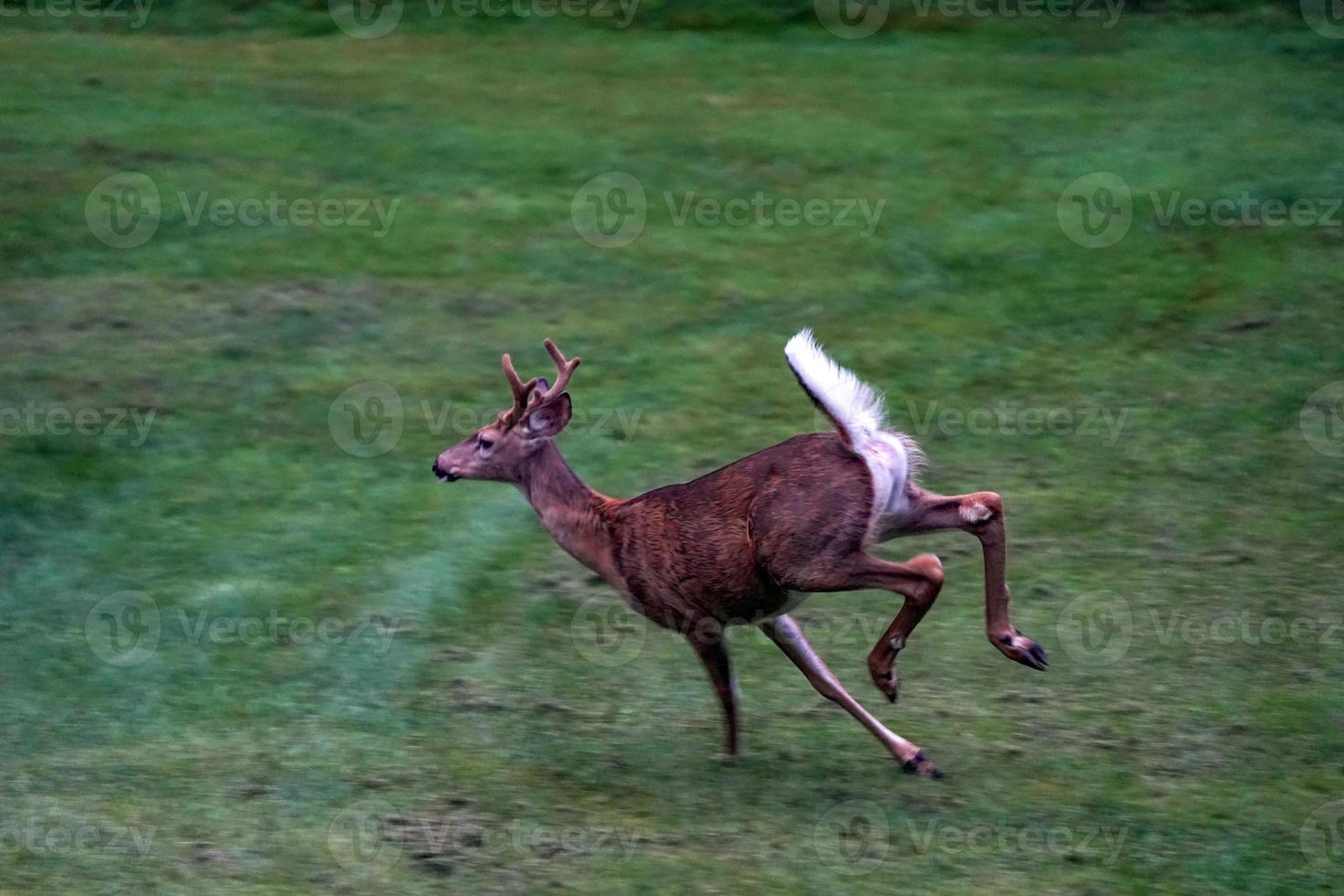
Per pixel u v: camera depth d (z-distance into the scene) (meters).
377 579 21.55
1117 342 28.39
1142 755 16.88
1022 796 15.94
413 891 13.99
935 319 29.42
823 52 43.88
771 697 18.59
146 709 18.09
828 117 38.78
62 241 31.47
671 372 27.62
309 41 44.56
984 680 18.86
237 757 16.95
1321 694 18.20
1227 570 21.44
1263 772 16.47
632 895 13.91
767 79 41.81
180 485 23.88
